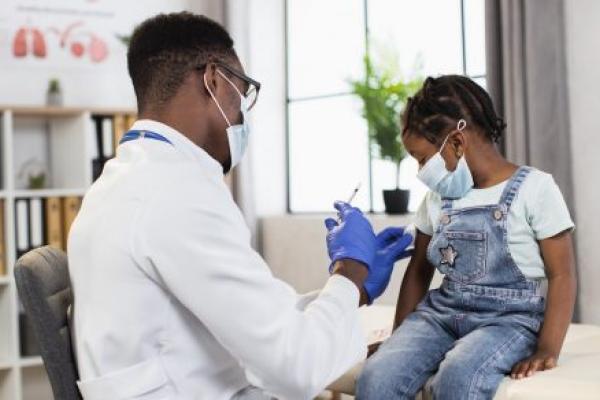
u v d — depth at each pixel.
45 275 1.26
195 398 1.19
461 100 1.77
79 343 1.18
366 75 3.43
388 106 3.31
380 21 3.79
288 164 4.26
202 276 1.12
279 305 1.17
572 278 1.69
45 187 3.54
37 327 1.22
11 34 3.64
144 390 1.14
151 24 1.28
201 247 1.13
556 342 1.65
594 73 2.70
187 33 1.26
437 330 1.79
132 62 1.29
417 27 3.62
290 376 1.15
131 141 1.25
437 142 1.76
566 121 2.72
